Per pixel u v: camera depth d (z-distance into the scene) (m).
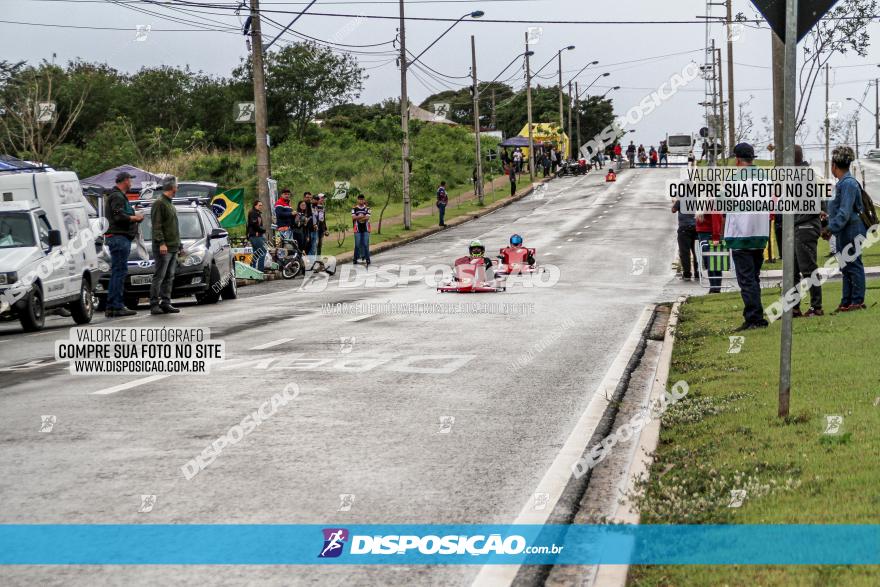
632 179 88.12
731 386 9.79
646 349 14.08
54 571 5.25
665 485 6.54
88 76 84.81
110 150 64.56
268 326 17.11
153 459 7.60
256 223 32.97
